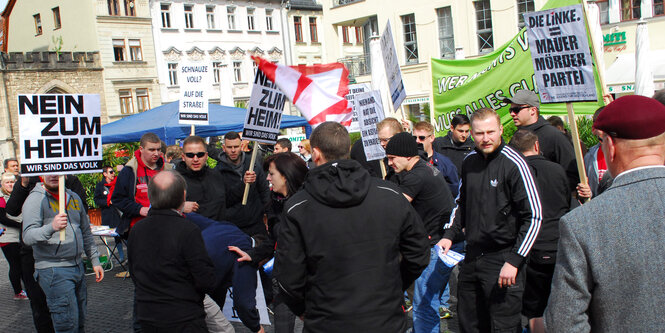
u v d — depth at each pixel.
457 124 6.92
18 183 5.16
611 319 1.87
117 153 16.75
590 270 1.89
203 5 43.66
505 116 8.63
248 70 46.50
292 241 2.73
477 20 19.06
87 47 39.25
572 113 4.38
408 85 21.05
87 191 15.20
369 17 22.33
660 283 1.79
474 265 4.01
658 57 16.61
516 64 8.36
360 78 23.08
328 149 2.86
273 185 4.36
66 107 4.66
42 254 4.70
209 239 4.36
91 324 6.36
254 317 4.52
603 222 1.87
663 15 16.94
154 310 3.53
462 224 4.28
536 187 3.66
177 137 11.70
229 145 5.89
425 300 4.60
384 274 2.69
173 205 3.64
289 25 49.91
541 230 4.09
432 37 20.12
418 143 5.73
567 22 4.34
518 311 3.79
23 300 7.65
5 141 34.06
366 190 2.70
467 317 4.08
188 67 8.09
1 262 10.65
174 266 3.53
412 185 4.41
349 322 2.60
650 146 1.90
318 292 2.70
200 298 3.68
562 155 5.08
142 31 40.28
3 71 33.88
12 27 47.25
